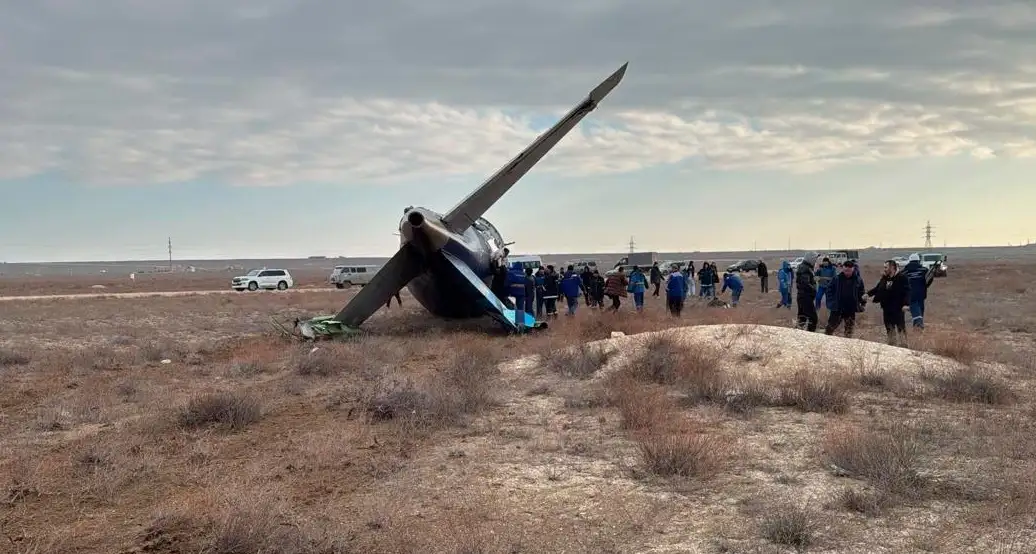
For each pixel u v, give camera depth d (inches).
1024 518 217.9
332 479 277.7
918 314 676.1
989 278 2092.8
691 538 211.0
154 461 301.3
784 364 479.5
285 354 649.0
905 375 452.1
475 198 839.1
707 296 1272.1
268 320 1077.1
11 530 228.1
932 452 291.0
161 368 589.3
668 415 359.3
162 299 1727.4
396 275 810.2
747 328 565.6
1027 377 468.4
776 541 206.2
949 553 195.3
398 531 220.5
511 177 839.1
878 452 271.7
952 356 523.2
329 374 535.2
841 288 607.5
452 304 890.1
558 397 427.8
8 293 2358.5
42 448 333.4
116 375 552.4
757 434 331.9
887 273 587.5
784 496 244.5
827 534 210.4
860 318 858.1
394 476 279.4
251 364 570.6
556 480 270.8
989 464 273.0
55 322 1063.6
